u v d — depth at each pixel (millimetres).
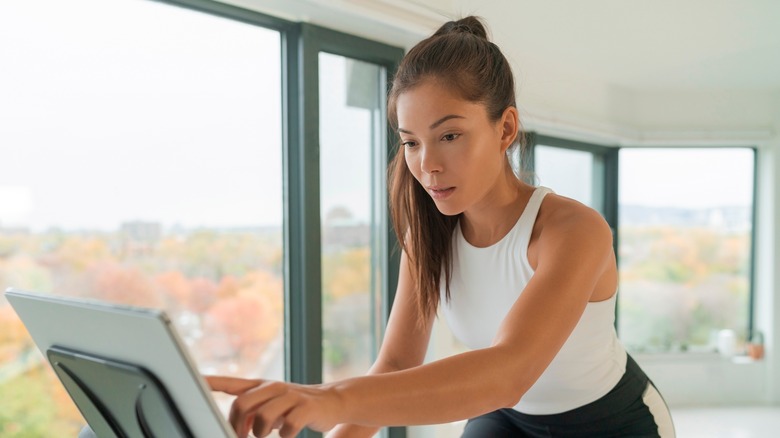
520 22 2881
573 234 901
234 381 704
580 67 3758
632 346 4898
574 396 1140
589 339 1080
